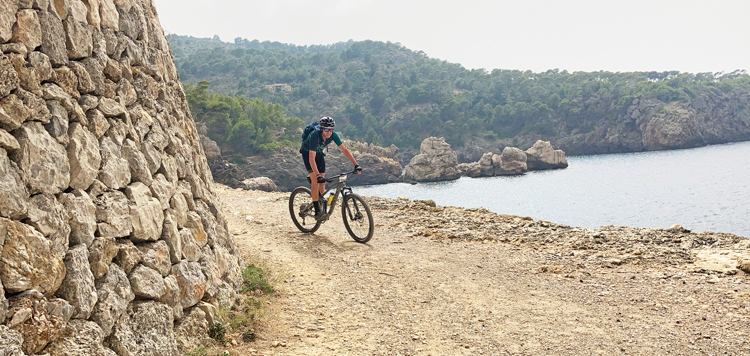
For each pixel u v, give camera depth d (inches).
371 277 252.4
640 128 7647.6
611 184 4097.0
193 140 230.7
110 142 146.5
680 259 276.5
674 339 178.9
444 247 313.6
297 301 216.5
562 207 3112.7
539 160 5565.9
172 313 152.8
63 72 129.3
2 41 110.5
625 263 273.7
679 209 2839.6
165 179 175.5
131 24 181.0
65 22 134.6
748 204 2847.0
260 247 303.9
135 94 174.6
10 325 96.0
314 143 316.2
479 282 246.7
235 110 5487.2
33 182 111.0
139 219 147.0
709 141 7839.6
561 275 256.7
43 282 106.9
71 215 121.3
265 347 170.4
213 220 215.9
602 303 217.2
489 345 176.6
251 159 4940.9
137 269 142.3
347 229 330.6
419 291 233.0
